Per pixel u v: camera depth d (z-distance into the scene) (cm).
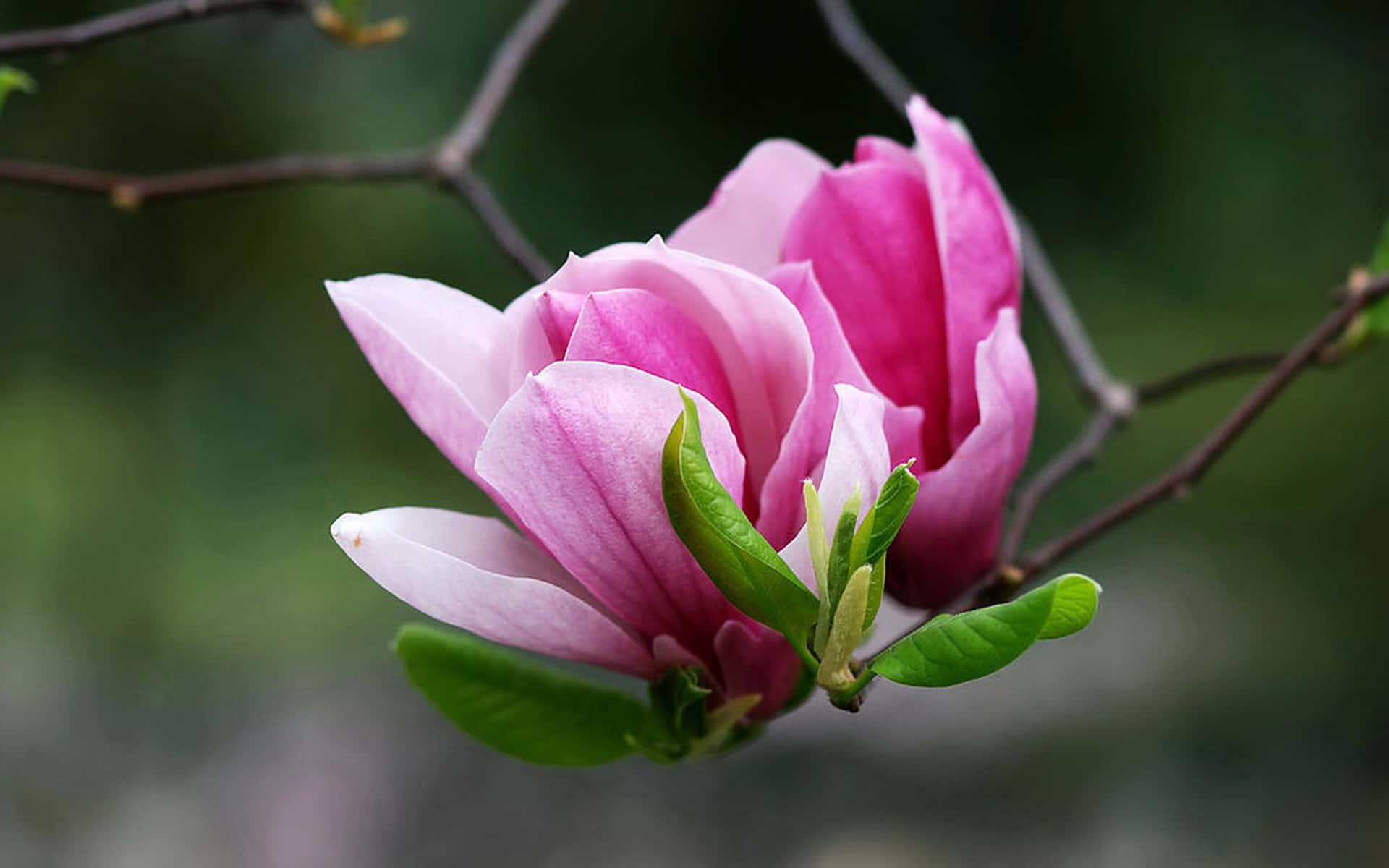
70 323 456
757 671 88
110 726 451
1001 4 385
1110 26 388
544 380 84
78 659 468
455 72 420
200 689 469
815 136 398
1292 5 404
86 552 469
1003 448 90
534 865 425
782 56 392
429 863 429
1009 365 90
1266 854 397
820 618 85
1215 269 411
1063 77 392
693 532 85
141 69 422
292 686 475
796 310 86
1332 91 408
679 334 85
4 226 442
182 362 466
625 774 443
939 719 444
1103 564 477
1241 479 436
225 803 436
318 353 470
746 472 87
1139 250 409
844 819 421
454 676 88
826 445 87
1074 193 403
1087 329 405
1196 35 394
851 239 90
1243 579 455
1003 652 83
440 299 87
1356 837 393
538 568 88
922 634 84
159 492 471
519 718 88
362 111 434
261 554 481
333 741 456
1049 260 404
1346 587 439
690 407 84
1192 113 402
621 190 413
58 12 405
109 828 432
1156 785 419
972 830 414
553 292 85
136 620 470
